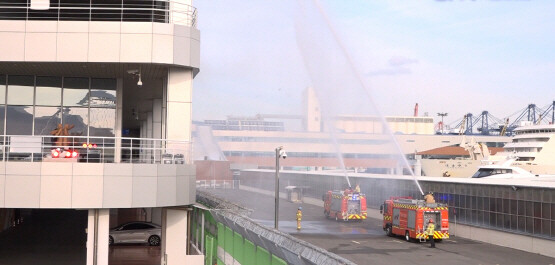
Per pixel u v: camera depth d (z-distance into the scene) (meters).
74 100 30.86
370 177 72.88
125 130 50.88
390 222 51.12
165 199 25.44
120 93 31.30
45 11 30.06
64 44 26.14
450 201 55.06
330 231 54.59
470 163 119.12
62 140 26.34
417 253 41.53
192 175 27.23
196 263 27.16
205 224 33.62
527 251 43.19
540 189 41.97
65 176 24.22
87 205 24.28
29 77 30.45
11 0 29.78
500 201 47.09
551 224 40.81
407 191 64.62
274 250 17.45
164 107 30.69
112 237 40.38
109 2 30.67
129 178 24.66
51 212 65.06
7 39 26.08
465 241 49.28
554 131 118.94
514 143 123.81
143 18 30.08
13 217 50.12
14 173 24.08
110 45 26.25
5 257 31.88
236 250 23.86
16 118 30.28
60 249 35.28
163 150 27.47
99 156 30.83
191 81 27.75
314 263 13.39
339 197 64.31
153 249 38.75
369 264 36.25
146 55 26.36
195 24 28.89
